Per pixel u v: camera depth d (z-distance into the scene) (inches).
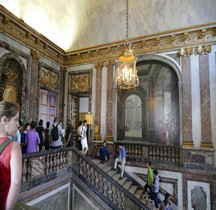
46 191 186.9
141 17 371.2
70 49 436.5
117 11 386.9
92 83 404.8
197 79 318.3
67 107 423.5
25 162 166.1
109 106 382.3
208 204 280.5
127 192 202.5
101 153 335.9
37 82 346.3
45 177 187.5
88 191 214.8
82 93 422.9
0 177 49.2
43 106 370.9
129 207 202.1
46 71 378.0
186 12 336.5
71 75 431.2
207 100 307.1
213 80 307.1
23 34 314.7
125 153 330.0
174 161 316.5
